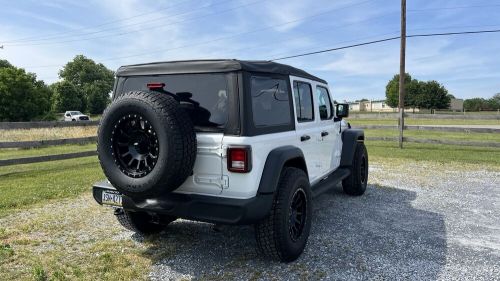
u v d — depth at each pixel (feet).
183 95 10.83
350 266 11.34
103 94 278.46
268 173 10.51
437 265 11.43
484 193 20.88
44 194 19.99
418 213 17.01
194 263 11.59
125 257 11.98
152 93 10.03
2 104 128.77
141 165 9.95
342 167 18.80
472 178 25.05
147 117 9.55
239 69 10.19
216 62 10.45
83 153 30.81
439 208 17.85
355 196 20.18
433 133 63.82
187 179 10.55
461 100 262.06
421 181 24.14
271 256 11.34
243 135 9.98
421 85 239.30
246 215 9.87
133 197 10.29
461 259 11.89
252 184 10.10
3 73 130.82
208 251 12.54
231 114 10.11
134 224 13.28
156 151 9.62
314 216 16.46
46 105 141.38
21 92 131.85
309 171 14.06
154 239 13.61
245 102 10.09
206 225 15.20
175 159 9.44
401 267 11.27
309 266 11.34
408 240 13.53
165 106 9.62
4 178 24.67
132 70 11.82
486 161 31.89
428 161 32.04
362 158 20.12
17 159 25.88
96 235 13.99
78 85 290.15
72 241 13.35
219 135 10.16
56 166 30.25
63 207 17.76
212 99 10.44
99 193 11.59
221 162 10.12
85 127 53.57
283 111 12.16
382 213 16.98
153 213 11.22
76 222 15.49
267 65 11.41
